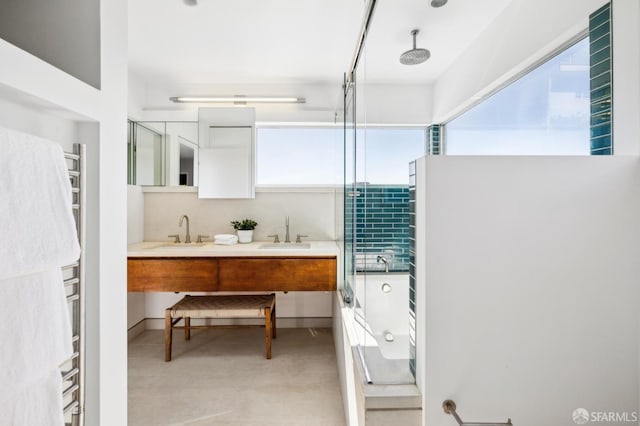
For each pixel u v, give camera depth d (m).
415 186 1.11
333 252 2.60
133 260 2.53
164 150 3.02
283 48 2.34
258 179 3.16
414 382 1.14
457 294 1.02
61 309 0.71
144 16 1.95
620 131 1.05
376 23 1.36
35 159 0.65
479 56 1.18
